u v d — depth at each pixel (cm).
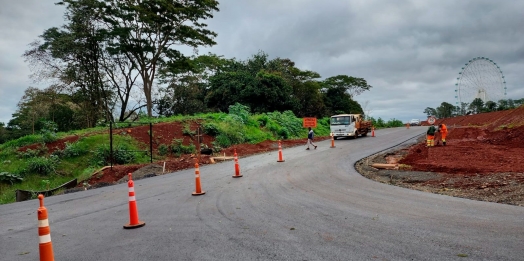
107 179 1727
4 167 1858
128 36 3216
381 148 2336
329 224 663
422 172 1301
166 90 4016
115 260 525
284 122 3903
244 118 3388
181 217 790
